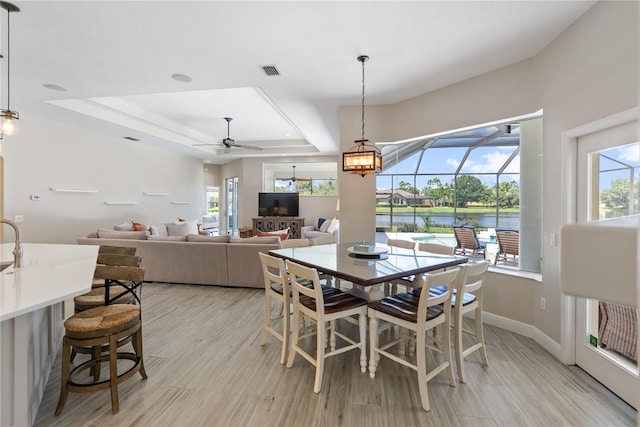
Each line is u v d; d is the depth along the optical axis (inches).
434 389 85.6
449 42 107.7
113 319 78.5
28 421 66.8
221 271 181.8
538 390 85.3
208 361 99.8
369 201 172.2
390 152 181.0
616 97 80.1
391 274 86.6
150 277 191.2
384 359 102.5
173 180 329.4
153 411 76.5
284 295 98.8
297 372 93.7
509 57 117.3
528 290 119.1
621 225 13.3
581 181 96.7
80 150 228.4
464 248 167.8
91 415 74.8
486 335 120.8
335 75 134.4
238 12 91.5
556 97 103.0
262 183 380.5
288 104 173.0
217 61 122.1
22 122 193.6
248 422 72.9
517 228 143.6
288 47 111.4
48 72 132.6
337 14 92.4
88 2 87.0
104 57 119.0
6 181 187.2
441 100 147.4
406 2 86.9
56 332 102.3
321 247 136.6
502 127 137.4
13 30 100.8
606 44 82.8
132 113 217.0
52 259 102.3
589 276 14.2
